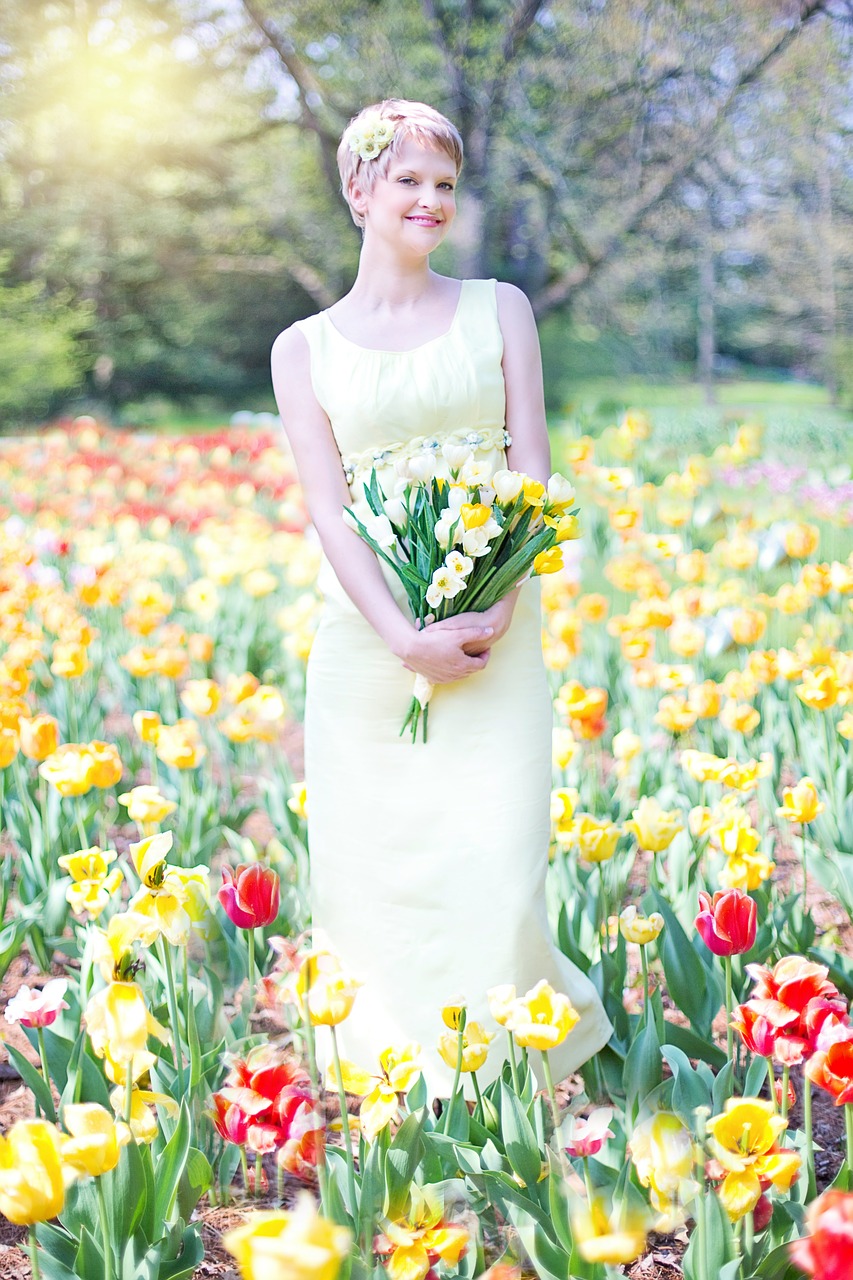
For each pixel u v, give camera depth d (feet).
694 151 61.41
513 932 8.67
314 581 21.50
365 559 8.77
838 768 12.97
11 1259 7.30
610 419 51.24
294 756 17.87
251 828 15.15
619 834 9.22
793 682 16.02
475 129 63.16
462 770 8.85
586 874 11.26
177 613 23.59
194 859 11.66
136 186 82.48
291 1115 6.08
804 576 14.38
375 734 9.01
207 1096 7.63
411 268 8.93
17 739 11.85
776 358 81.05
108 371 88.79
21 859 11.64
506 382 9.07
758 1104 5.52
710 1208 6.00
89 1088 7.23
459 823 8.84
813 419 45.42
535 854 8.80
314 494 8.98
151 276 88.28
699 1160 5.74
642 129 62.54
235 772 17.22
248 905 7.86
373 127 8.59
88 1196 6.53
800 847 10.97
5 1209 4.94
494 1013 6.50
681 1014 10.08
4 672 12.86
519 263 75.92
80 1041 7.24
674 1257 7.18
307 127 72.90
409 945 8.98
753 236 65.26
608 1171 6.73
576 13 59.47
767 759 12.80
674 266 69.41
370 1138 6.48
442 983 8.87
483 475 8.14
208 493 28.48
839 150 59.72
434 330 8.87
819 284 65.41
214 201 85.46
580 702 11.83
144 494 32.68
